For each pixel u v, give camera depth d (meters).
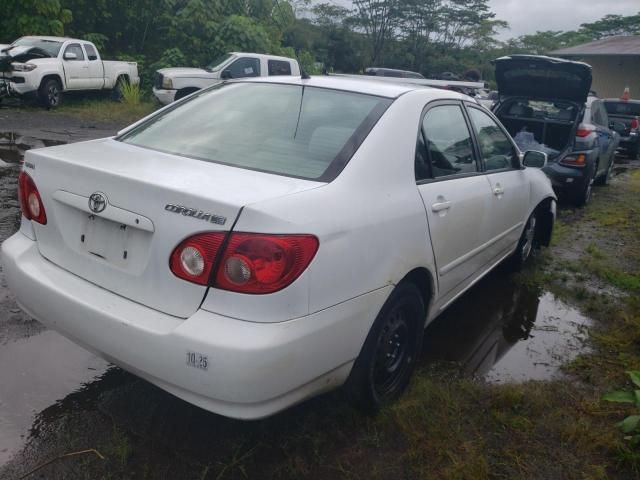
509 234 4.68
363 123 3.01
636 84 32.78
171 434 2.79
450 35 52.94
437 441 2.86
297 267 2.27
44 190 2.78
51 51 15.56
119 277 2.52
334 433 2.87
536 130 8.94
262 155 2.88
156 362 2.32
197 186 2.39
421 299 3.19
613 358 3.89
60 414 2.88
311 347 2.36
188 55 20.22
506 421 3.06
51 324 2.71
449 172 3.55
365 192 2.72
